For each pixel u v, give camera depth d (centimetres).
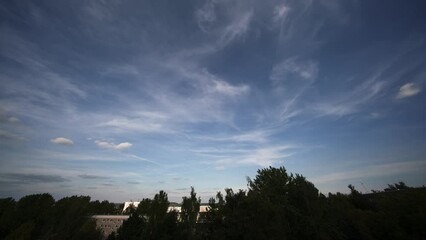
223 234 2734
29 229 4491
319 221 2900
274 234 2575
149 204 4112
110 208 8256
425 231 2681
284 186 3391
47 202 5922
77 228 4719
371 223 3152
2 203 5703
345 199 4434
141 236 3375
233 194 3262
